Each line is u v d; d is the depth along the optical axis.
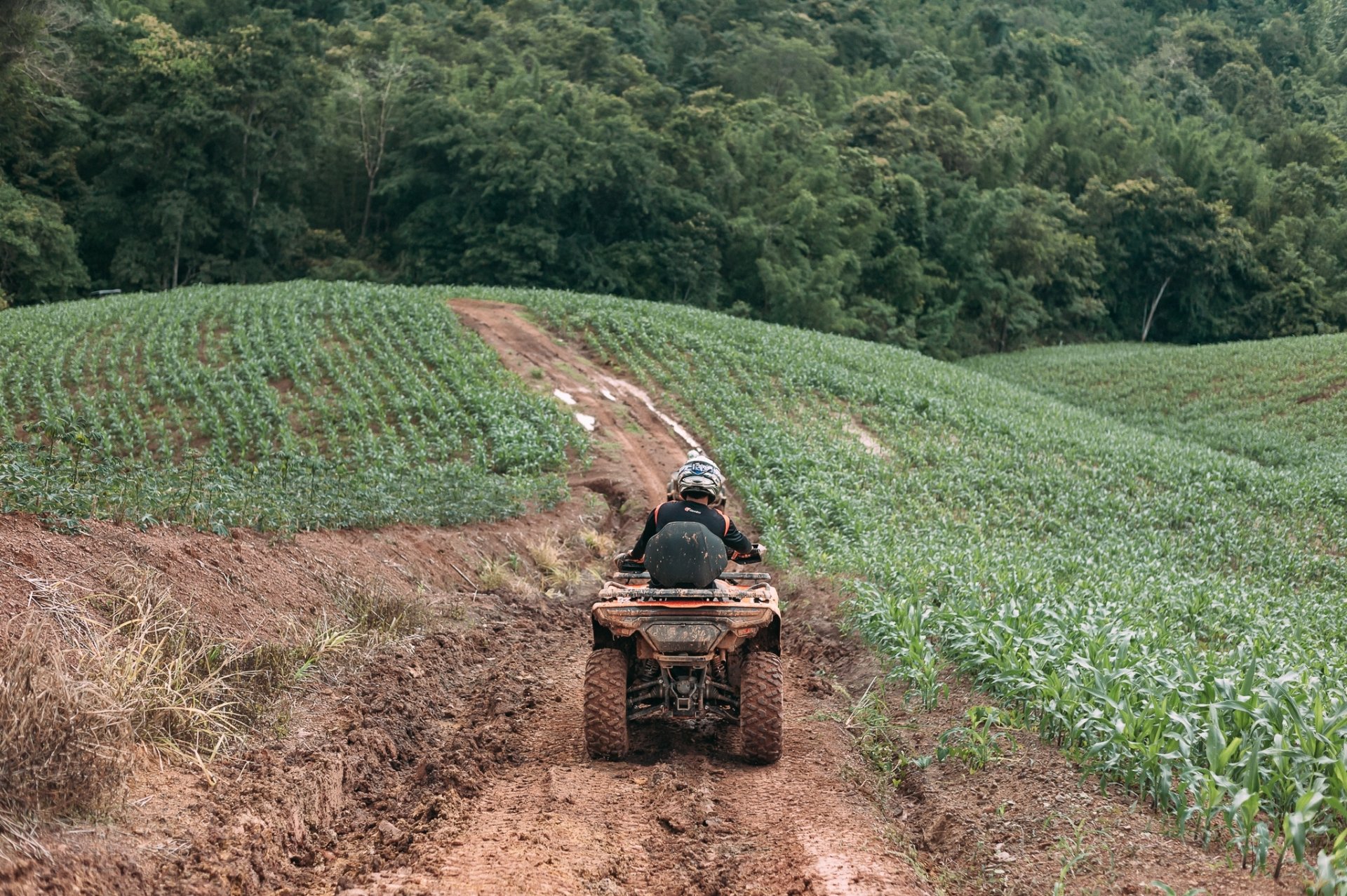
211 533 9.54
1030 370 67.50
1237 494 29.94
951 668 9.64
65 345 33.88
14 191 56.25
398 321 39.97
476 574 13.59
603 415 31.53
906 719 8.41
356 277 67.75
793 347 43.84
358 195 76.06
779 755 7.27
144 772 5.34
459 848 5.46
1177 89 129.75
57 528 7.52
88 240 63.50
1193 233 88.88
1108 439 36.34
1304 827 4.67
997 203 79.62
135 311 39.97
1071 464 32.25
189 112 60.66
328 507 12.37
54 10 49.62
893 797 6.89
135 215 63.47
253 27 64.62
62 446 11.98
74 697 4.85
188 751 5.77
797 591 14.87
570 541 18.16
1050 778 6.52
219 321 39.12
